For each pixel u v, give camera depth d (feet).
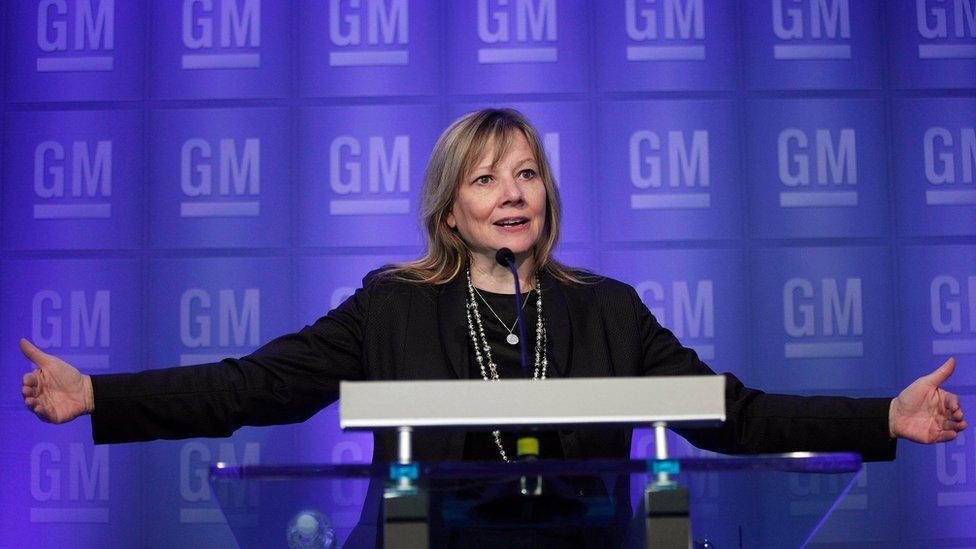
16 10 34.04
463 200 19.60
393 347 18.75
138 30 34.06
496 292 19.79
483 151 19.62
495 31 34.06
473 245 19.83
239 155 33.63
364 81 33.88
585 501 12.74
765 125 33.86
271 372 18.38
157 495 32.78
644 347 19.62
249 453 32.99
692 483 12.84
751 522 13.50
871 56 34.17
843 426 17.21
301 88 33.88
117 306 33.14
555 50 34.01
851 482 13.04
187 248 33.35
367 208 33.47
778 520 13.44
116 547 32.63
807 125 33.88
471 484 12.26
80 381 16.97
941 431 16.70
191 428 17.72
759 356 33.17
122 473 32.83
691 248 33.42
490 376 18.93
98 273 33.22
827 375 33.14
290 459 33.04
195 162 33.60
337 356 18.99
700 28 34.17
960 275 33.47
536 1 34.17
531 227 19.47
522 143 20.01
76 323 33.06
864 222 33.63
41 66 33.88
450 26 34.09
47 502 32.68
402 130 33.76
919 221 33.63
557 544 14.16
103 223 33.40
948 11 34.30
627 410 12.84
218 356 33.04
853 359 33.19
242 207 33.47
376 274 20.17
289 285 33.24
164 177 33.53
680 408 12.82
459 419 12.74
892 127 33.94
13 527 32.60
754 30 34.17
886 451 17.11
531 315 19.51
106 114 33.76
